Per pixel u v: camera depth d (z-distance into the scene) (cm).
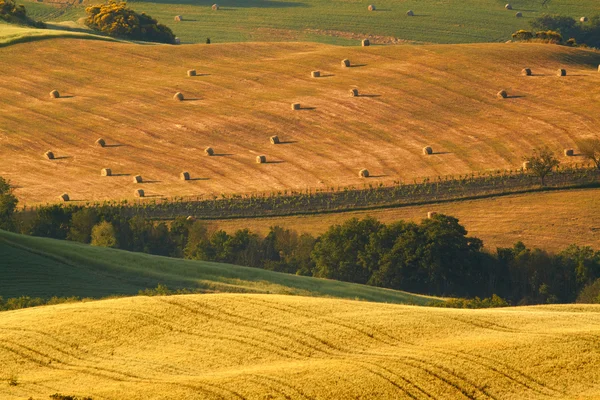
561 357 9612
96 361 10062
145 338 10531
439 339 10250
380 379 9219
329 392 9031
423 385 9150
